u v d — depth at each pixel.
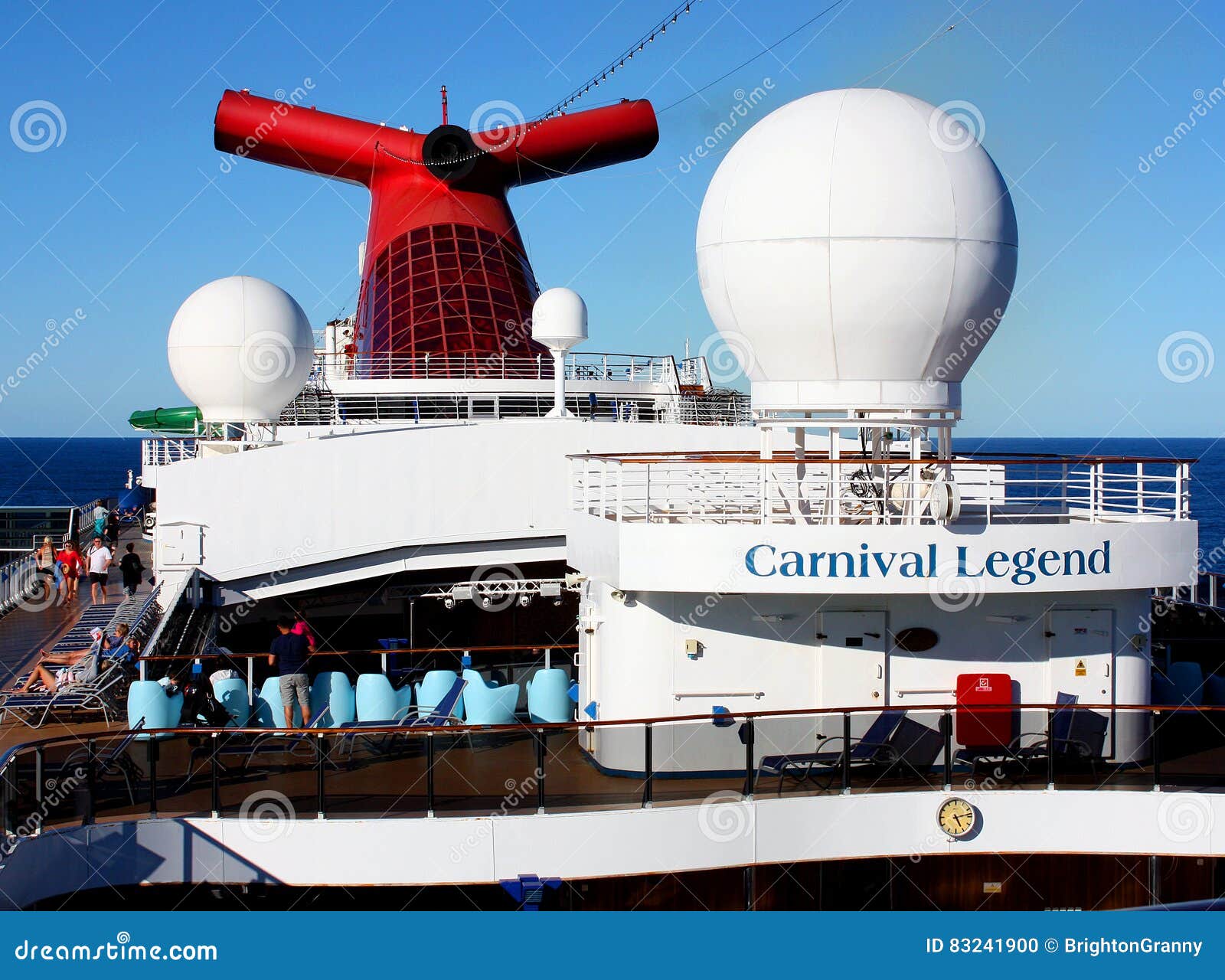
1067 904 14.96
